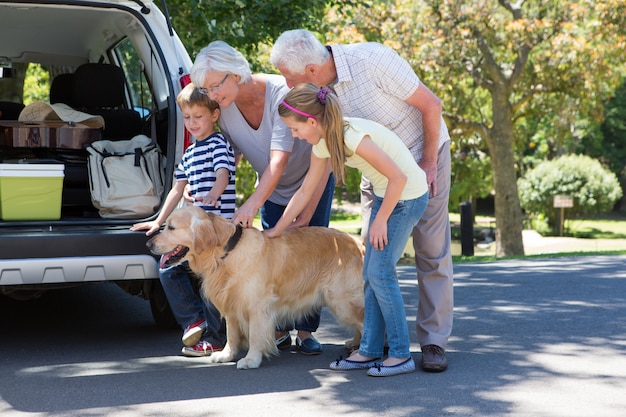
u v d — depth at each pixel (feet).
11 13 19.02
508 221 56.85
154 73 17.80
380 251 13.23
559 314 18.95
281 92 14.39
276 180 14.06
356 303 14.42
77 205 16.60
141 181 15.74
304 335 15.30
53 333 17.35
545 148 100.53
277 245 13.99
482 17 50.72
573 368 13.98
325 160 13.38
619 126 102.89
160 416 11.60
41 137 16.79
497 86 55.52
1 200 14.74
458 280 25.35
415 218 13.10
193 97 14.37
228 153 14.57
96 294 22.04
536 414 11.52
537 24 50.16
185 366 14.39
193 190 14.69
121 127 18.53
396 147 12.87
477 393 12.53
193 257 13.65
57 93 20.88
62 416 11.67
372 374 13.46
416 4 51.13
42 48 22.13
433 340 13.92
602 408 11.77
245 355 15.23
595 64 51.19
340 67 13.06
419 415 11.51
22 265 13.85
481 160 84.89
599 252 37.27
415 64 50.72
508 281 24.85
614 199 83.82
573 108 59.31
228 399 12.37
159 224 14.73
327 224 15.81
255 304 13.85
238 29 30.83
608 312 19.13
